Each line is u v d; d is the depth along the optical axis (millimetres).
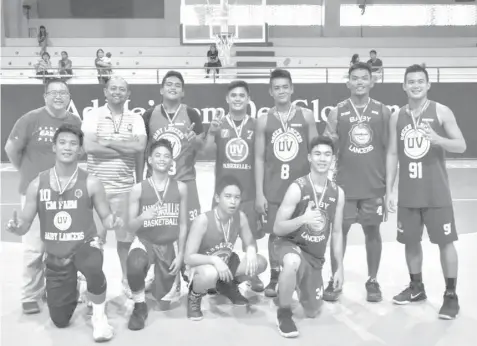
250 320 4090
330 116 4738
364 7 23828
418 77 4238
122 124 4445
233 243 4312
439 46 22828
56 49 21719
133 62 21328
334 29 23734
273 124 4691
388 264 5559
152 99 13625
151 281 4766
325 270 5371
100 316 3754
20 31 23547
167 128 4719
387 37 23469
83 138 4219
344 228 4730
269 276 5266
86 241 3844
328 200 4047
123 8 24047
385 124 4594
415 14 23953
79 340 3701
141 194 4207
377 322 4008
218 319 4113
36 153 4316
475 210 8352
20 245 6332
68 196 3801
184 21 22672
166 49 22094
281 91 4617
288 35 24062
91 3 23922
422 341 3631
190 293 4102
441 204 4207
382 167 4613
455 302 4113
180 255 4281
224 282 4434
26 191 4160
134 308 4000
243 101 4715
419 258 4445
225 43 18812
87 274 3650
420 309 4277
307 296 4070
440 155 4246
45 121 4305
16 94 13562
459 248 6102
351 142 4582
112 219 3826
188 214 4785
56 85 4242
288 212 4031
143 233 4188
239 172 4809
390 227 7355
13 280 5008
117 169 4457
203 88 13570
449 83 13664
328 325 3959
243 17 22844
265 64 20719
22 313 4219
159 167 4168
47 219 3803
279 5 23938
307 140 4773
